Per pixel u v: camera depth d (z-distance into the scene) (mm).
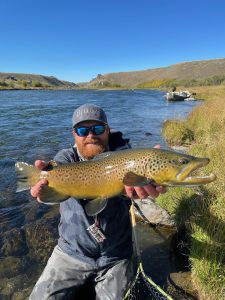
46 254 1373
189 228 1287
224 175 1381
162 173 764
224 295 996
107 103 9461
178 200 1492
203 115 3988
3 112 6461
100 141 985
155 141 3586
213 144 1996
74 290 1018
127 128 4539
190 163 759
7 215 1749
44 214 1748
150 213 1524
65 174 835
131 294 1022
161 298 1050
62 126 4668
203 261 1070
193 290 1091
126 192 799
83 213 1003
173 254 1285
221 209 1160
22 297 1125
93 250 1023
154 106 8445
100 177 810
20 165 882
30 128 4477
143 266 1218
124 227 1061
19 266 1297
